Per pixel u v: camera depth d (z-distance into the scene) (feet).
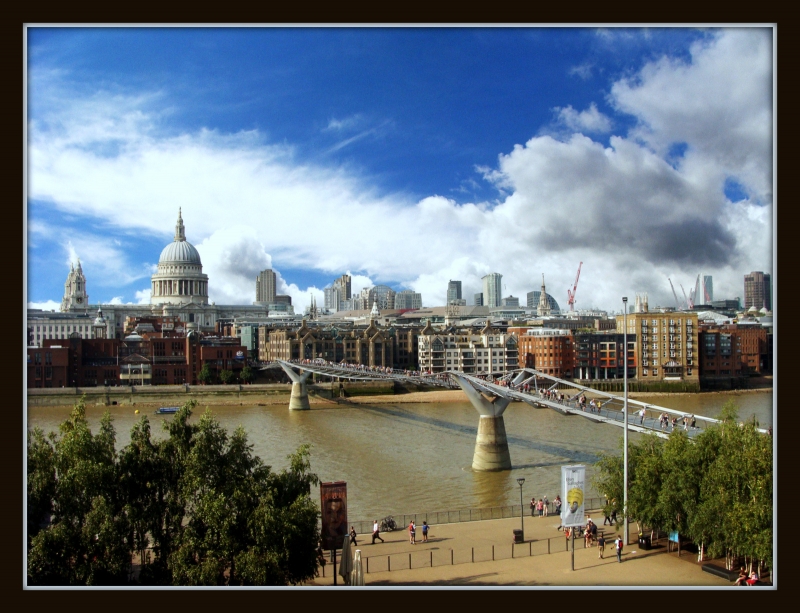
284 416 617.62
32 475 166.09
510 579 177.88
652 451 218.38
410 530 219.00
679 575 178.29
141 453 177.37
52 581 156.56
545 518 251.60
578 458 386.32
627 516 206.90
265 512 161.38
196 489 169.78
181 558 157.58
